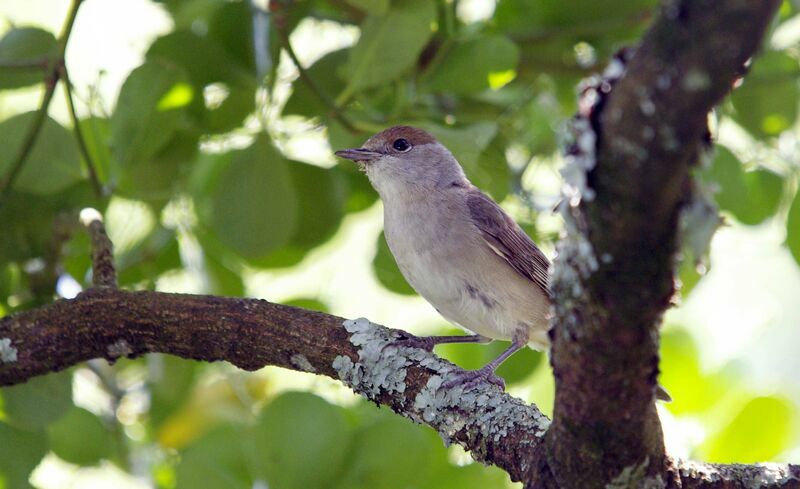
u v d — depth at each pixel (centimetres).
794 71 1001
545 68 1054
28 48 916
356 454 852
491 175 993
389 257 1030
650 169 453
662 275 489
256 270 1045
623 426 540
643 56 439
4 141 893
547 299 934
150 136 884
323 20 1061
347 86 882
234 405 1005
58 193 941
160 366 991
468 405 674
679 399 952
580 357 523
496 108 1017
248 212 895
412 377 704
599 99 465
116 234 1001
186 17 1026
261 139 899
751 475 593
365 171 981
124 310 759
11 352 766
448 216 933
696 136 443
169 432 989
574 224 495
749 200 998
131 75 879
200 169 995
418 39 858
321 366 733
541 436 630
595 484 566
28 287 959
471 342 952
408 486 851
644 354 516
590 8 1018
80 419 963
